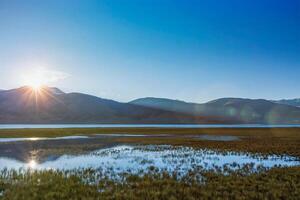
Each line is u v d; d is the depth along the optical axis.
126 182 18.47
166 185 17.70
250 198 15.06
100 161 27.67
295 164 26.44
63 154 32.75
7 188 16.70
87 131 82.12
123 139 55.03
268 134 73.56
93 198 14.88
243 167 24.36
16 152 34.31
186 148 39.50
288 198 15.05
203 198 15.09
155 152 34.97
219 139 56.19
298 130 100.12
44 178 19.20
